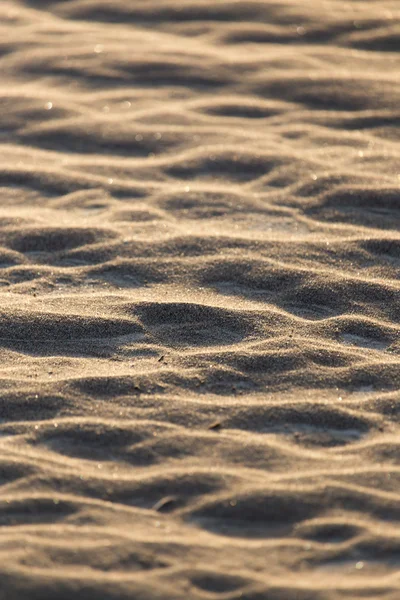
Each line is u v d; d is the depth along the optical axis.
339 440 9.43
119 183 15.84
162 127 18.02
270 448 9.23
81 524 8.09
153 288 12.52
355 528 8.10
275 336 11.28
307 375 10.50
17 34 22.91
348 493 8.51
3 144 17.39
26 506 8.27
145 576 7.46
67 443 9.27
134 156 16.98
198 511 8.34
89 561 7.59
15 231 13.96
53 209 14.95
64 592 7.26
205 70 20.66
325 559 7.77
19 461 8.91
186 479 8.71
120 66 20.89
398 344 11.27
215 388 10.26
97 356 10.94
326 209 14.92
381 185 15.41
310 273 12.73
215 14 24.16
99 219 14.50
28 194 15.49
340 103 19.16
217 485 8.63
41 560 7.56
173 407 9.86
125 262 13.16
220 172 16.33
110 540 7.87
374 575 7.59
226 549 7.85
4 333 11.30
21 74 20.64
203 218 14.65
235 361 10.73
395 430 9.58
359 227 14.37
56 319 11.54
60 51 21.78
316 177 15.83
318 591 7.36
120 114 18.62
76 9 24.72
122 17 24.20
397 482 8.69
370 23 23.61
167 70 20.67
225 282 12.64
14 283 12.67
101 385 10.21
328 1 25.42
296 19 23.81
